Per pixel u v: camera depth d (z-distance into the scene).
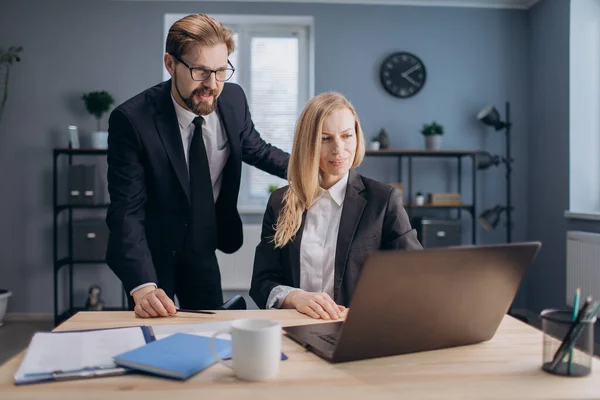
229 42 1.65
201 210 1.81
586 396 0.75
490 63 4.41
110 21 4.23
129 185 1.68
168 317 1.21
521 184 4.44
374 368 0.86
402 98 4.35
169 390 0.76
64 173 4.23
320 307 1.23
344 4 4.33
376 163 4.38
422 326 0.91
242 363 0.80
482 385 0.79
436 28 4.38
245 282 4.31
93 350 0.92
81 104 4.23
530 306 4.41
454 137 4.39
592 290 3.42
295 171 1.54
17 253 4.24
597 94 3.82
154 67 4.24
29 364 0.85
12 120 4.22
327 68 4.32
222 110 1.84
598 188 3.82
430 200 4.18
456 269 0.87
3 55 4.06
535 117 4.30
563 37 3.90
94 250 4.01
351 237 1.48
